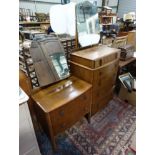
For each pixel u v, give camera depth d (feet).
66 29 4.79
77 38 4.87
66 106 3.68
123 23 14.49
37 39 3.90
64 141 4.49
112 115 5.58
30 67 3.93
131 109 5.92
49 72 4.11
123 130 4.88
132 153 4.07
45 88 4.17
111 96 6.00
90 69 4.20
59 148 4.26
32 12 13.38
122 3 22.25
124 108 5.98
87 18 4.95
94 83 4.46
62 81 4.54
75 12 4.53
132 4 21.16
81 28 4.84
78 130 4.89
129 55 6.62
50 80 4.15
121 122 5.23
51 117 3.44
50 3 14.21
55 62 4.23
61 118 3.74
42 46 3.94
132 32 7.34
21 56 3.95
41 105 3.49
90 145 4.36
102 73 4.58
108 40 7.76
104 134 4.73
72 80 4.63
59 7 4.42
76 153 4.13
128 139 4.53
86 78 4.48
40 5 13.69
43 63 3.97
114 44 6.71
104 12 15.60
